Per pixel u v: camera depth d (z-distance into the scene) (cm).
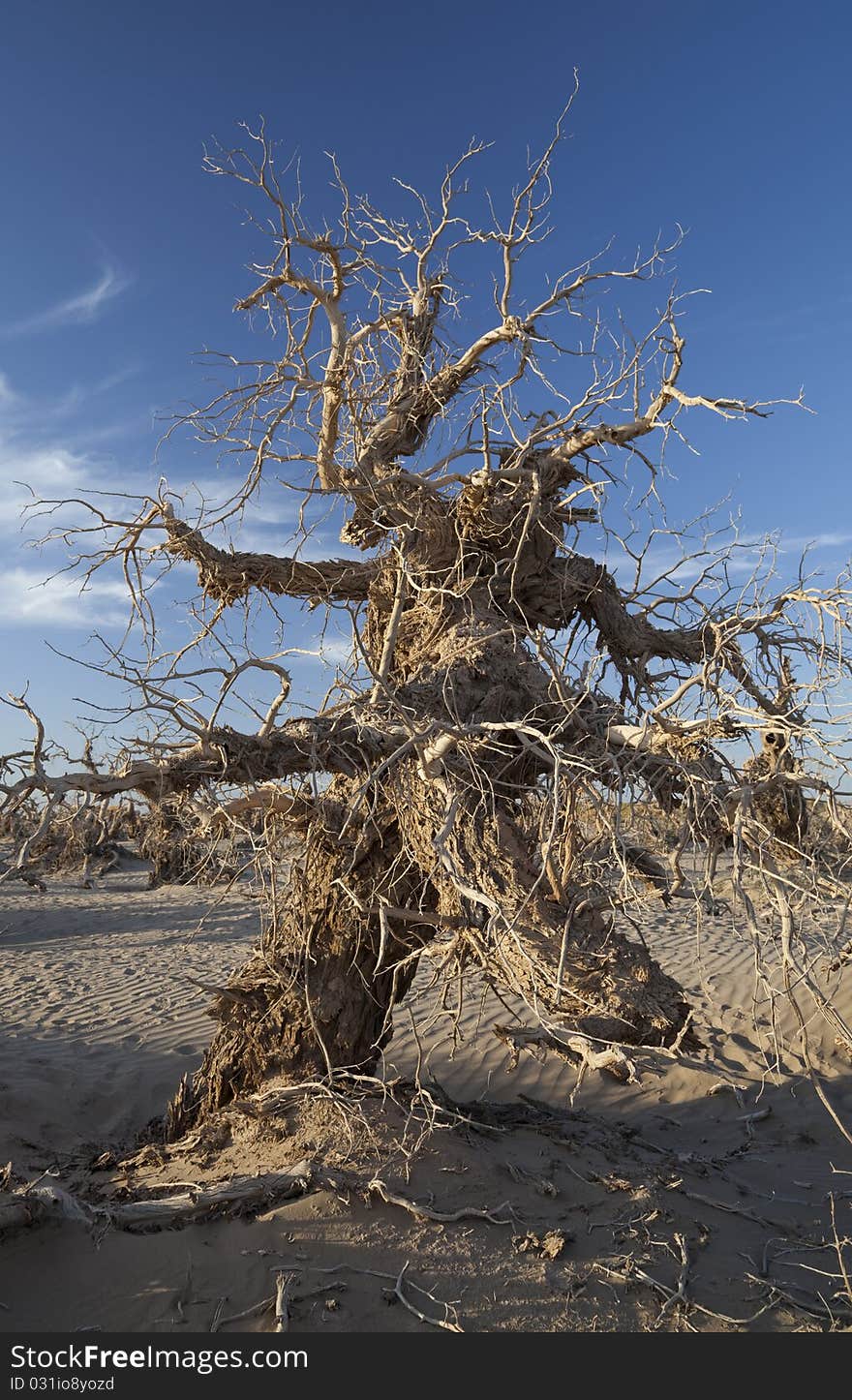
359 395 614
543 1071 823
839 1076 798
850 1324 407
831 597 432
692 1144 680
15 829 400
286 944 584
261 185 566
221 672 443
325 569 632
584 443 594
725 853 438
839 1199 578
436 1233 443
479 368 618
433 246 620
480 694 526
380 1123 527
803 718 481
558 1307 399
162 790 429
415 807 503
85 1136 677
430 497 602
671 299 536
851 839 362
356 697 487
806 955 358
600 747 477
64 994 1109
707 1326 396
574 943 471
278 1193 464
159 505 595
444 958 526
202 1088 596
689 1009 475
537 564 619
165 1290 402
